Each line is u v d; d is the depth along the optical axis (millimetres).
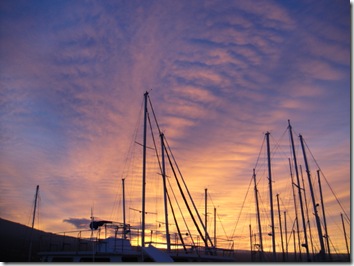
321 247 35906
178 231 32781
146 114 32875
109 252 23719
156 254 24000
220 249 28422
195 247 27969
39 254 25438
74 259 24156
